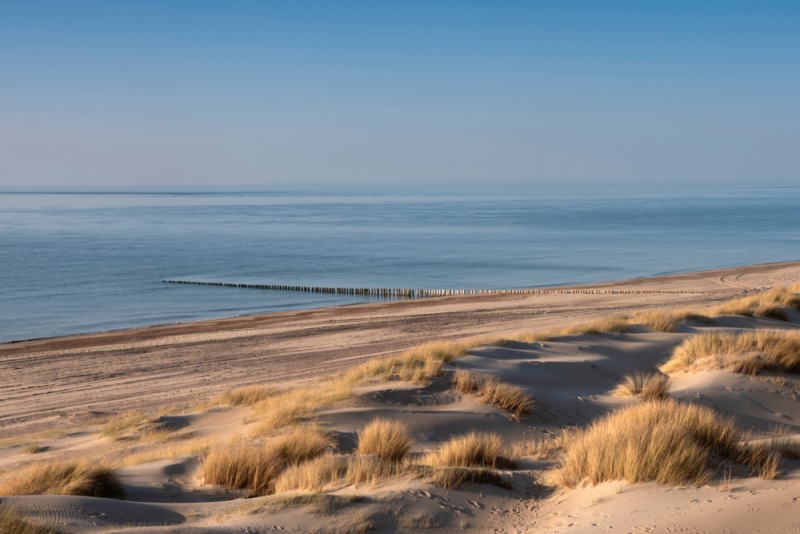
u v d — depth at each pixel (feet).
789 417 47.73
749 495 22.31
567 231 392.88
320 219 553.64
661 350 67.31
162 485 31.09
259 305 164.14
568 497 26.16
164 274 225.15
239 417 52.37
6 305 167.32
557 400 49.21
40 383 85.30
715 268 218.38
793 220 475.72
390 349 94.89
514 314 123.95
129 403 72.13
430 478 27.37
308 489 27.68
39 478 30.37
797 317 91.04
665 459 25.82
